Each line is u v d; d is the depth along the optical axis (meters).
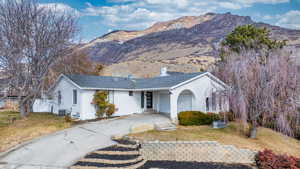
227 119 15.94
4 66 16.69
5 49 16.16
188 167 9.71
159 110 23.44
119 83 22.77
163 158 10.81
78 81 19.52
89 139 12.27
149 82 23.27
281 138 14.87
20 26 16.67
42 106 25.91
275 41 23.66
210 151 10.95
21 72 17.33
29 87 18.14
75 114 19.33
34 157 9.52
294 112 11.72
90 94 19.23
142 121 17.38
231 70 13.45
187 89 18.62
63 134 13.39
